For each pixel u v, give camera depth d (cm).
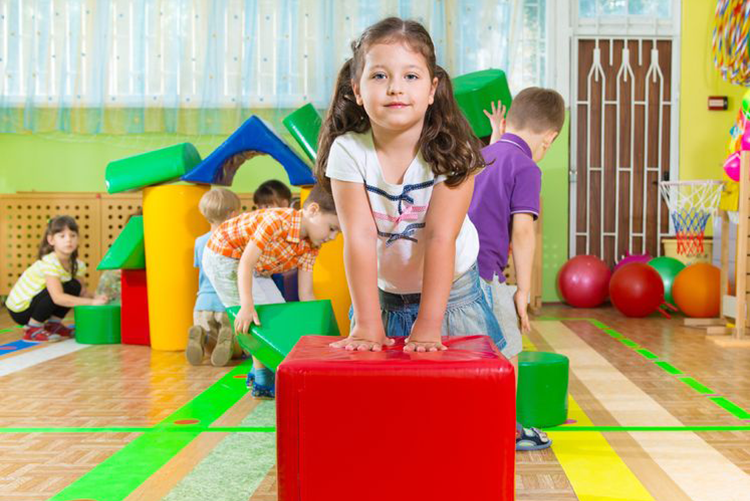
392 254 139
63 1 539
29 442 203
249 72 543
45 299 386
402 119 119
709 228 548
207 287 314
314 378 106
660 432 212
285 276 316
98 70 541
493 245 191
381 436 106
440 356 111
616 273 480
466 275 163
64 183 550
